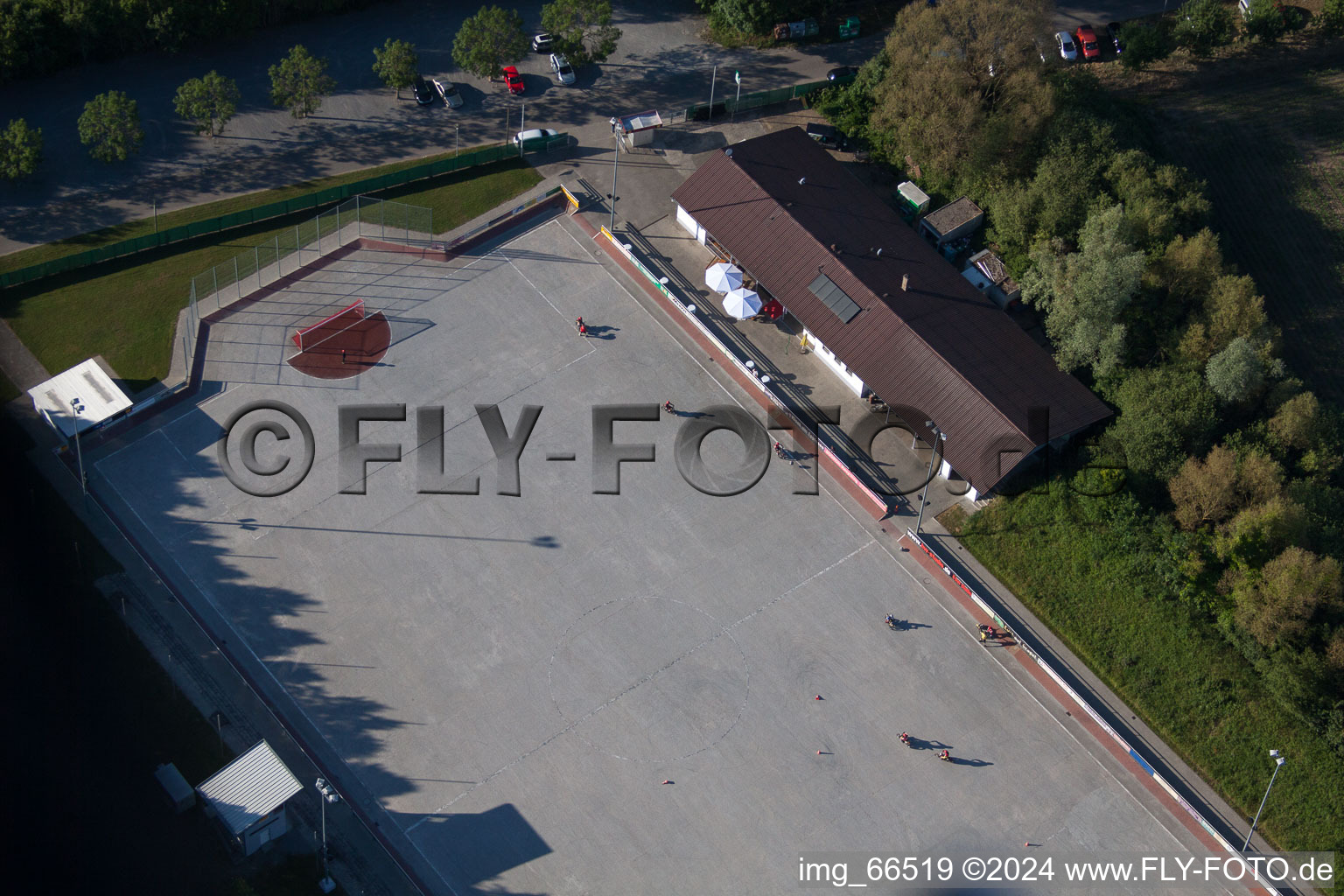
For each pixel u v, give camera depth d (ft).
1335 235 388.16
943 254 374.02
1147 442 319.47
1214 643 302.25
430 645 291.38
